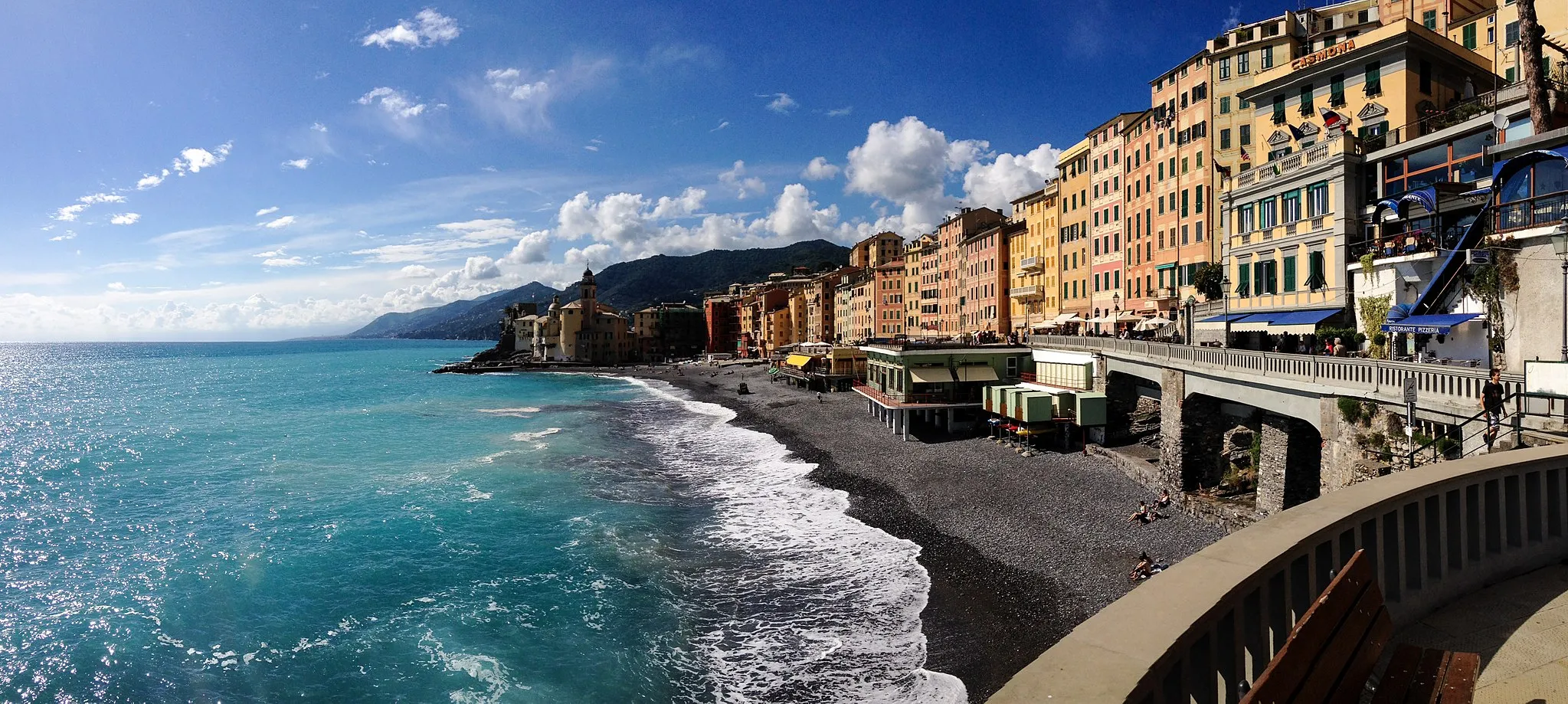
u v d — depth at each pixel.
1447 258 30.31
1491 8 46.22
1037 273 90.31
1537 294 21.98
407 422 89.38
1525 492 9.09
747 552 35.62
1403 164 37.62
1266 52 54.97
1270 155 49.31
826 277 182.25
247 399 123.38
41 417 100.75
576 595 31.00
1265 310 44.66
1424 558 7.82
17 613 30.61
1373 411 24.38
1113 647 4.07
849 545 35.94
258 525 43.22
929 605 28.80
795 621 27.98
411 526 41.69
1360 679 4.89
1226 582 4.99
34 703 24.14
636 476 53.88
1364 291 36.72
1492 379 18.98
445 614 29.56
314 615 29.91
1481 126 33.78
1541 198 22.31
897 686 23.47
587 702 23.23
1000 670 24.11
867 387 79.25
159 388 150.62
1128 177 69.12
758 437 70.94
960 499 42.09
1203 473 37.84
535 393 129.88
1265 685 3.80
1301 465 31.00
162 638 28.22
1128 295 69.12
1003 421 57.31
